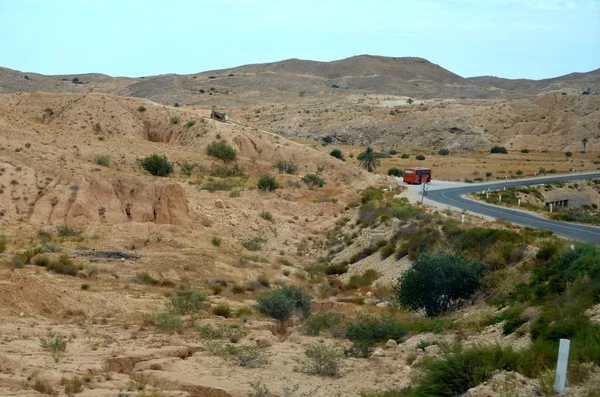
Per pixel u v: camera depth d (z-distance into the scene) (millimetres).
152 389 14844
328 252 47938
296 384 16078
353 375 17328
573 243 27797
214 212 54188
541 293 22984
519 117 190250
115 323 23281
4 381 14539
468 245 34031
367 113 199875
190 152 87250
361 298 32875
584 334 15406
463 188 78438
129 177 55469
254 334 23000
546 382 12570
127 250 40594
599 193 85938
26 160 55781
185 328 23156
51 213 49531
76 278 31719
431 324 23078
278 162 90625
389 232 44156
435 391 13586
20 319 22094
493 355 14008
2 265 32562
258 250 47562
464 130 177750
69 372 15656
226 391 15000
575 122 177875
